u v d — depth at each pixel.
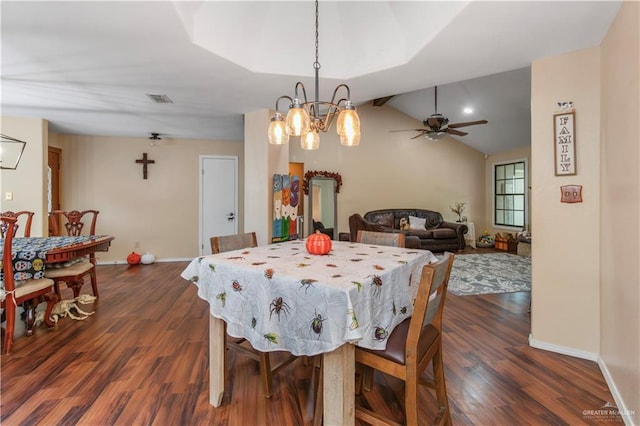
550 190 2.30
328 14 2.52
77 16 1.79
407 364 1.32
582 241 2.19
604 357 2.02
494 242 7.34
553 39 2.03
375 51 2.54
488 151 7.72
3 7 1.69
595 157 2.13
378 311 1.40
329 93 3.11
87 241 3.09
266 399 1.80
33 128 4.01
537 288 2.38
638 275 1.48
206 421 1.61
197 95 3.17
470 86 5.24
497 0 1.63
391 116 7.32
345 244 2.34
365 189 7.14
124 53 2.24
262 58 2.59
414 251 2.02
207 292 1.71
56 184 4.98
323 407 1.40
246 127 3.84
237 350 2.06
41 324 2.82
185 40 2.07
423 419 1.63
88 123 4.39
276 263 1.65
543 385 1.91
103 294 3.72
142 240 5.52
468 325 2.83
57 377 1.99
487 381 1.95
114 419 1.61
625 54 1.63
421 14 2.10
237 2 2.22
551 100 2.28
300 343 1.34
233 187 5.87
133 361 2.19
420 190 7.55
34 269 2.45
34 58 2.31
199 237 5.75
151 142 5.51
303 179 6.55
